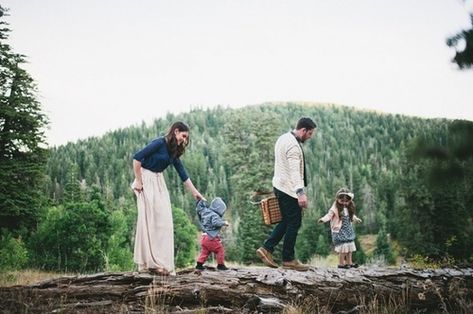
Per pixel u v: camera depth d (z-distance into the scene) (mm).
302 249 62469
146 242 5590
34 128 24719
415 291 5902
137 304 5117
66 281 5422
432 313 5812
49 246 24828
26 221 23609
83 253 24703
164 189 5836
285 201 6457
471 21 3498
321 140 168500
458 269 6664
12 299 4910
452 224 29547
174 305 5203
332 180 106062
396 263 48031
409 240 34750
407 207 34156
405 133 159000
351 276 5941
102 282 5395
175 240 41969
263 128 56281
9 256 19500
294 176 6410
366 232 80812
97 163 139500
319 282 5676
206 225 6160
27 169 23359
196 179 121500
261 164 53125
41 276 11281
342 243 8070
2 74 24375
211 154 152250
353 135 174250
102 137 166250
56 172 114188
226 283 5414
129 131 172000
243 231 47000
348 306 5668
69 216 25109
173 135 5902
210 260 36781
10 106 23984
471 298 6066
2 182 22141
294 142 6574
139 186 5719
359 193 86000
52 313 4699
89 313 4789
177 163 6238
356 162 140250
